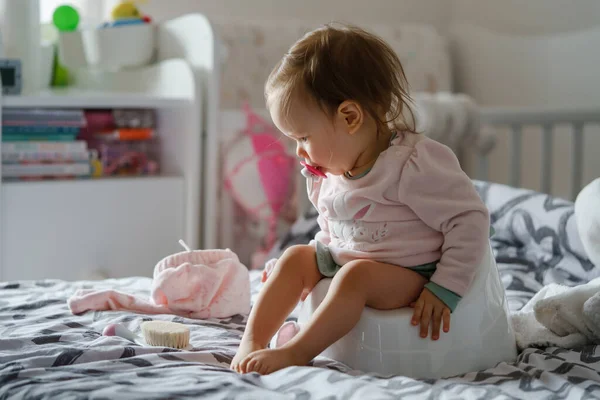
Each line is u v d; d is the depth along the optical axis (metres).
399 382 0.87
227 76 2.46
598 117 2.34
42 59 2.22
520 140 2.31
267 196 2.22
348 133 0.98
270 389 0.83
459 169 1.00
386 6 2.88
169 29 2.11
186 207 1.96
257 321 0.96
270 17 2.68
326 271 1.02
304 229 1.90
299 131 0.98
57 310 1.21
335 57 0.98
